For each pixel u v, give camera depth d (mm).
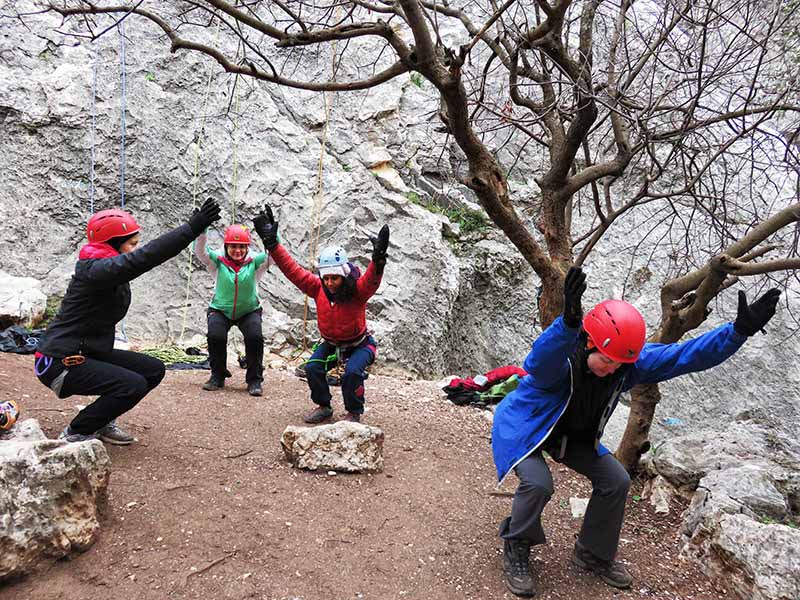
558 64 4418
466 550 3447
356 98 9258
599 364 2857
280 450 4441
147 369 3996
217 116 8609
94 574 2846
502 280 9383
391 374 8117
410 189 9172
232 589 2863
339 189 8586
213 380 5934
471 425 5555
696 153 4602
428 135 9383
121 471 3756
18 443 2914
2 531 2645
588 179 4652
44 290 7898
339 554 3252
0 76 8047
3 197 7926
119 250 3623
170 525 3283
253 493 3742
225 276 5797
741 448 4492
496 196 4234
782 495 3855
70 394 3652
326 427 4207
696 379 8336
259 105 8750
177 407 5156
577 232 9273
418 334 8359
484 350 9500
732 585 3219
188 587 2836
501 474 3148
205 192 8461
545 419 3064
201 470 3961
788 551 3037
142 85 8461
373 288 4578
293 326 8133
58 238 8102
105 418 3709
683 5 3998
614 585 3234
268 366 7367
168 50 8617
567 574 3309
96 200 8266
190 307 8289
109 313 3672
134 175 8359
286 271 4734
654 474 4434
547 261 4645
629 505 4219
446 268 8586
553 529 3775
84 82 8297
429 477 4297
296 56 9148
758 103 4250
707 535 3471
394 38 3889
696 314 4051
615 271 9039
